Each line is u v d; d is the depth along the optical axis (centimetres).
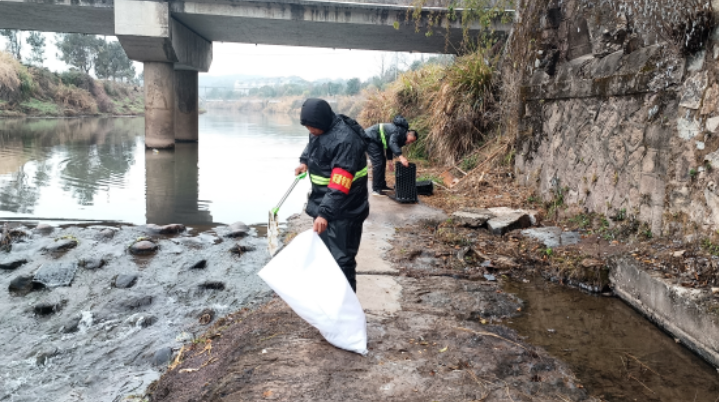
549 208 630
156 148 1570
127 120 3491
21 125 2406
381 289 415
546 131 658
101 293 453
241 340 322
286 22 1460
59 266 489
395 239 556
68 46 5169
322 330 292
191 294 453
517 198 695
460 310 382
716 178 367
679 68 412
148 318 401
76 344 367
